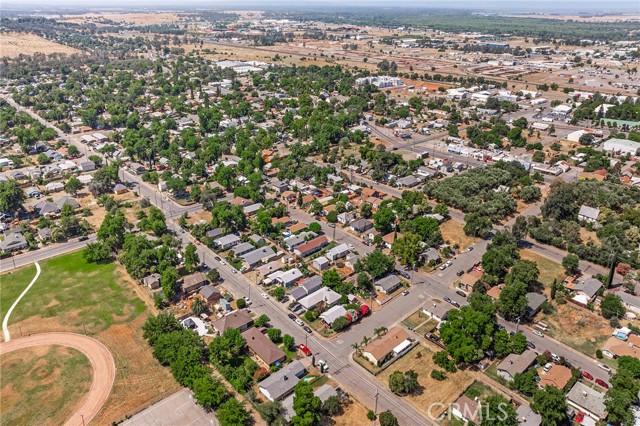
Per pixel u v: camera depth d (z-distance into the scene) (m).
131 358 128.75
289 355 130.38
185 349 122.88
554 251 184.62
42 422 108.94
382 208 198.75
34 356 129.00
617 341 132.62
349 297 154.50
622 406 105.44
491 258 163.88
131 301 153.38
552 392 108.38
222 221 195.50
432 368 126.38
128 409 112.56
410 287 162.62
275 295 155.00
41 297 154.62
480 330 130.75
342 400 115.06
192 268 168.62
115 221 184.25
